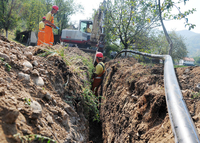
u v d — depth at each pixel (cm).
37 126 134
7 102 120
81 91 337
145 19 761
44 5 2080
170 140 158
